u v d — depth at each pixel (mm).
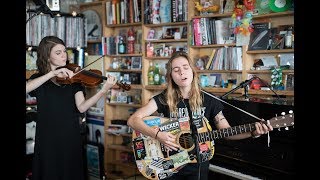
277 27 3092
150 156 2225
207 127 2068
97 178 4176
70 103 2504
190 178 2123
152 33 3963
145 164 2236
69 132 2479
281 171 2258
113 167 4434
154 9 3820
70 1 4613
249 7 3135
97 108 4500
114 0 4230
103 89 2600
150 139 2230
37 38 3879
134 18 4051
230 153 2604
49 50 2547
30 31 3814
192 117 2051
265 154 2363
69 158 2482
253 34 3182
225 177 2750
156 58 3934
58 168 2455
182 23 3654
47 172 2422
